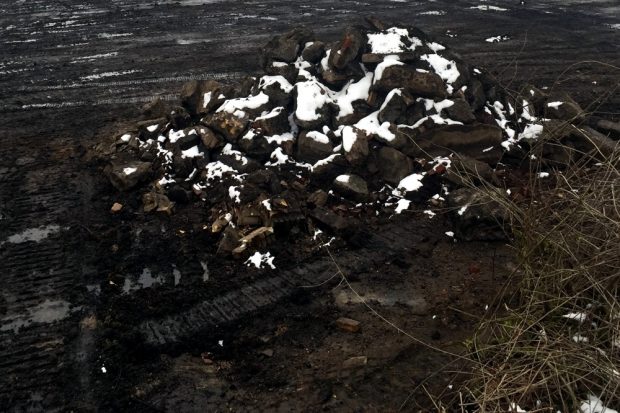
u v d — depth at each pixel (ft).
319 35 44.60
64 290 15.37
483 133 21.26
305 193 19.67
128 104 30.50
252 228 17.58
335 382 11.98
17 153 24.40
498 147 21.33
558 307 11.03
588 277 11.13
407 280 15.58
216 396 11.66
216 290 15.19
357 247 17.16
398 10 55.77
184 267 16.30
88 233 18.13
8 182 21.70
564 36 45.11
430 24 49.19
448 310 14.25
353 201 19.40
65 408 11.43
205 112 23.41
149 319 14.06
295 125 22.27
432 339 13.24
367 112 22.58
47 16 54.60
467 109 21.86
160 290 15.19
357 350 12.92
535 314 11.93
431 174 20.22
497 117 23.44
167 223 18.65
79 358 12.80
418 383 11.89
